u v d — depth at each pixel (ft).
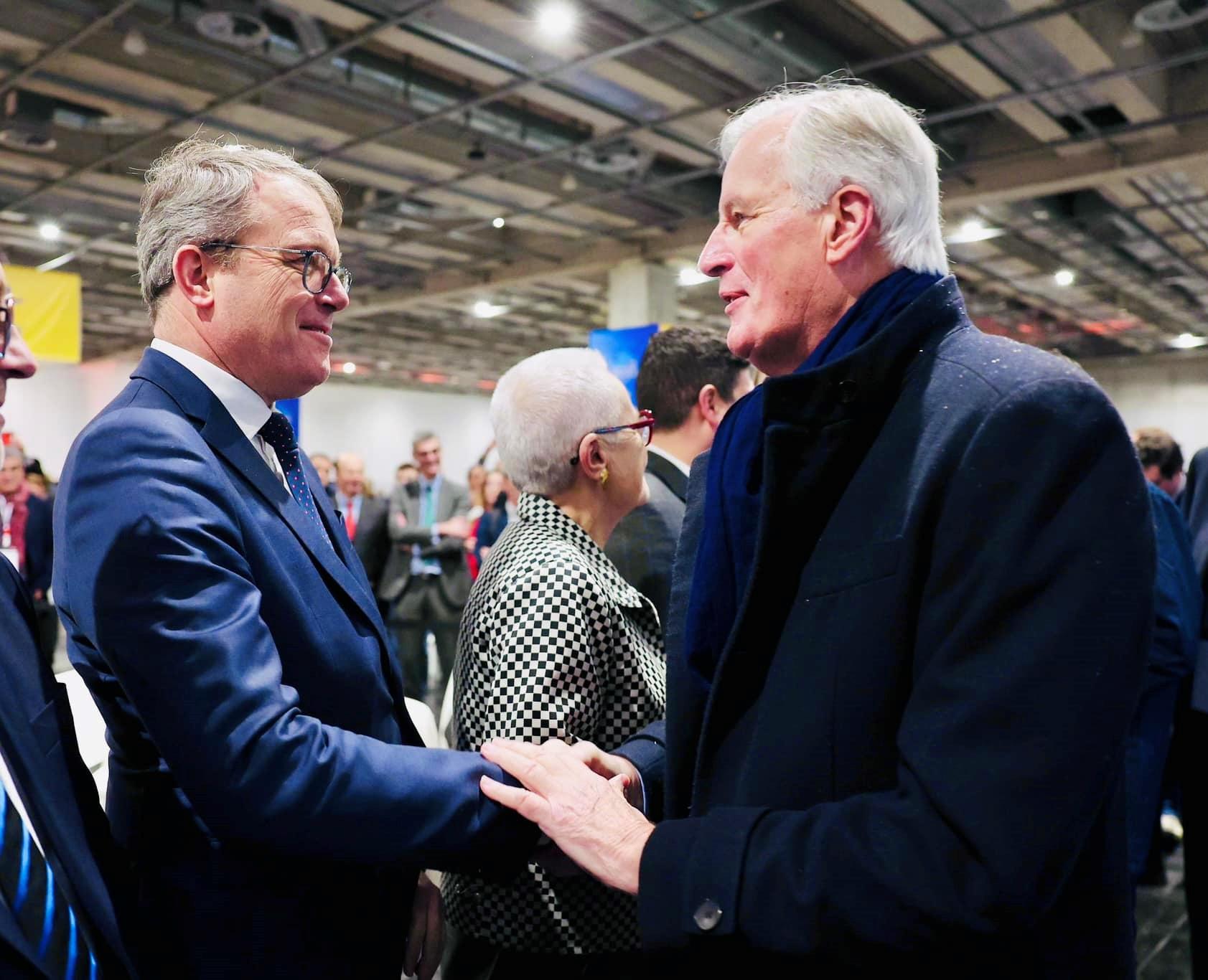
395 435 63.77
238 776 2.72
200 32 16.02
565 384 4.08
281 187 3.27
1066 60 17.44
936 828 2.23
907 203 2.75
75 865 2.74
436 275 36.65
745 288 2.89
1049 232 28.71
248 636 2.81
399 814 2.88
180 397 3.17
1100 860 2.60
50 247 30.99
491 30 16.39
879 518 2.54
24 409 50.11
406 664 18.06
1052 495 2.28
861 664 2.49
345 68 18.08
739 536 2.99
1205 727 7.23
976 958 2.44
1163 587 8.55
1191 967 7.49
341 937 3.19
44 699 2.96
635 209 27.40
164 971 3.01
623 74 18.19
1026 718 2.19
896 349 2.61
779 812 2.53
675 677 3.14
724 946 2.48
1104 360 52.85
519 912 3.78
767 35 16.22
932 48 16.78
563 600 3.60
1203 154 21.01
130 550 2.72
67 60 17.52
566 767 3.07
